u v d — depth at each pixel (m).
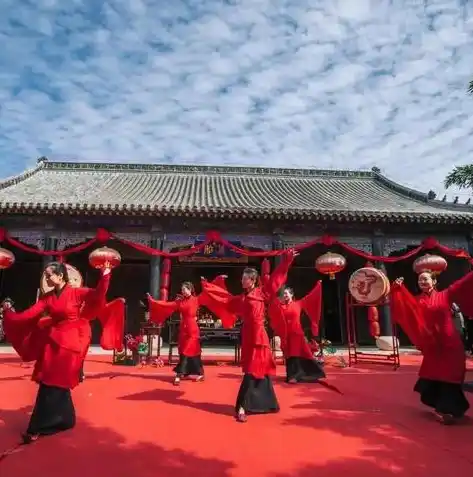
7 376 9.70
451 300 5.82
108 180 25.03
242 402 5.78
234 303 6.52
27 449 4.41
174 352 16.11
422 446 4.59
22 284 21.83
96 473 3.78
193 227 18.59
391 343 17.22
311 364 9.34
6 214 17.44
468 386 8.00
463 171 18.55
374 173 28.25
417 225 19.22
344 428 5.30
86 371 10.62
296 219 17.94
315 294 10.73
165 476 3.72
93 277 22.03
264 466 3.97
